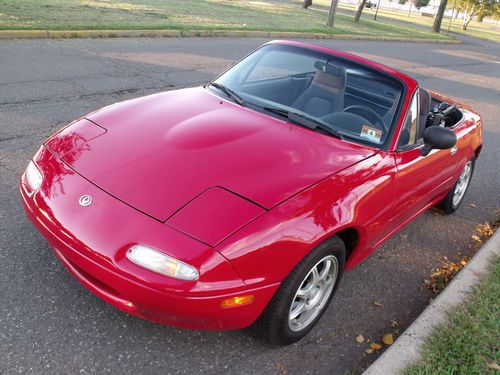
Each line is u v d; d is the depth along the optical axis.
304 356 2.83
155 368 2.56
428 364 2.67
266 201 2.55
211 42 12.73
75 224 2.48
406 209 3.71
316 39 17.52
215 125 3.16
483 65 19.31
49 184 2.73
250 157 2.86
